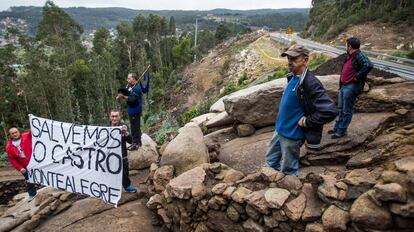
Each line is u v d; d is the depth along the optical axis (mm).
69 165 7891
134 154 9078
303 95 4668
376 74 11828
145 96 44750
